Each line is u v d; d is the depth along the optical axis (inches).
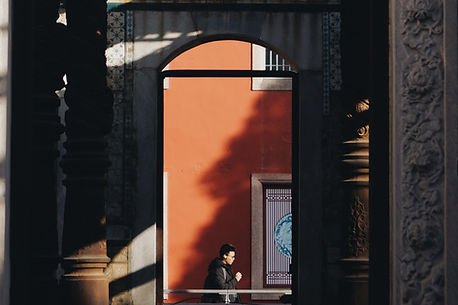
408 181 239.1
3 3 239.3
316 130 508.1
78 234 317.1
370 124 249.1
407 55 240.5
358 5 394.0
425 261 237.6
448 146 235.5
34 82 292.2
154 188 505.4
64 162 320.2
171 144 896.9
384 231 245.8
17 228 240.5
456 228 233.8
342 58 404.8
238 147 899.4
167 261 889.5
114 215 503.8
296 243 506.3
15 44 242.5
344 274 395.2
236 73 513.3
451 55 236.4
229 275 650.8
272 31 512.1
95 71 324.2
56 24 296.7
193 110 898.7
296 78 514.6
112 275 500.1
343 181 399.9
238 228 894.4
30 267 243.0
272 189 898.7
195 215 894.4
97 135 323.9
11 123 241.3
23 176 241.8
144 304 499.2
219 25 511.8
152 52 510.3
